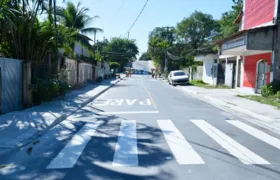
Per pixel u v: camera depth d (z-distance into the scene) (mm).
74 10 26234
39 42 13242
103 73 44094
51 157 5375
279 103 13211
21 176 4469
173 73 31797
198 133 7395
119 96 17984
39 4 12625
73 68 22828
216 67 29031
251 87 20203
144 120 9297
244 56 21641
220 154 5566
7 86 10047
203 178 4336
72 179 4297
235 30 30469
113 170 4660
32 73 12930
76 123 8781
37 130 7297
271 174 4527
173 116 10164
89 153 5598
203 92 20109
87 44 28672
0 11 10305
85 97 16016
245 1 21906
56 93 14859
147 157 5336
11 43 12445
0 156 5402
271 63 16562
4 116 9195
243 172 4605
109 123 8766
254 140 6789
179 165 4906
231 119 9711
